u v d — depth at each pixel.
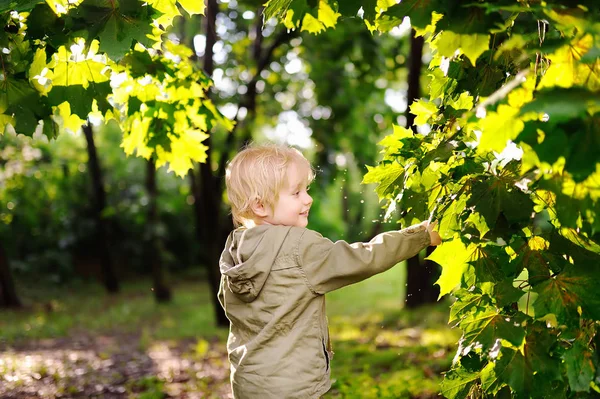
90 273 19.08
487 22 1.70
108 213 14.88
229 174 2.40
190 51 3.58
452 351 6.06
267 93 10.37
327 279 2.12
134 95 3.53
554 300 1.82
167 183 19.27
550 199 1.85
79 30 2.41
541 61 1.80
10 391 5.18
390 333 7.98
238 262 2.23
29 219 17.11
